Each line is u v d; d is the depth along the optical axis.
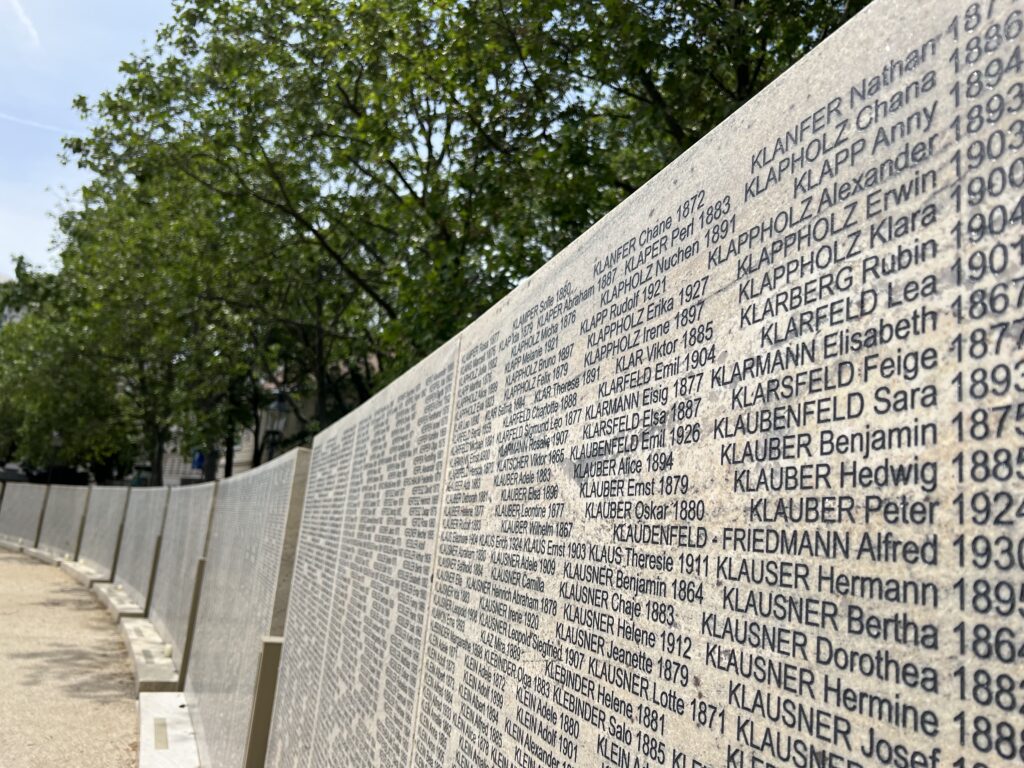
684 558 1.42
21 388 27.80
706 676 1.31
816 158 1.27
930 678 0.94
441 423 3.28
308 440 19.27
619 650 1.58
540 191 9.30
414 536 3.30
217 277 17.03
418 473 3.47
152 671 9.89
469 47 9.22
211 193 15.48
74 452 31.98
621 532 1.64
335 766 3.74
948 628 0.92
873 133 1.17
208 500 11.03
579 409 1.95
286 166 14.39
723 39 8.01
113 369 26.03
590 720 1.64
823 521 1.12
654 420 1.59
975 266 0.98
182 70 14.09
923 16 1.12
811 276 1.23
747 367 1.34
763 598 1.21
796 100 1.35
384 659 3.35
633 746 1.48
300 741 4.55
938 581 0.95
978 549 0.91
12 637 13.70
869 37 1.21
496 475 2.47
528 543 2.11
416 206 11.21
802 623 1.13
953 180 1.03
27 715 9.12
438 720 2.57
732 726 1.23
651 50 7.95
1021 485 0.88
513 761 1.97
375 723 3.28
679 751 1.35
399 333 10.32
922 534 0.98
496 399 2.62
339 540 4.80
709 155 1.57
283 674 5.43
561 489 1.97
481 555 2.46
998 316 0.94
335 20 12.21
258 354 19.77
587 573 1.76
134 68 13.98
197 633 9.46
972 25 1.04
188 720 8.16
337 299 18.02
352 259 16.89
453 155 10.70
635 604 1.55
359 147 12.98
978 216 0.99
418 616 3.02
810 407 1.18
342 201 14.36
